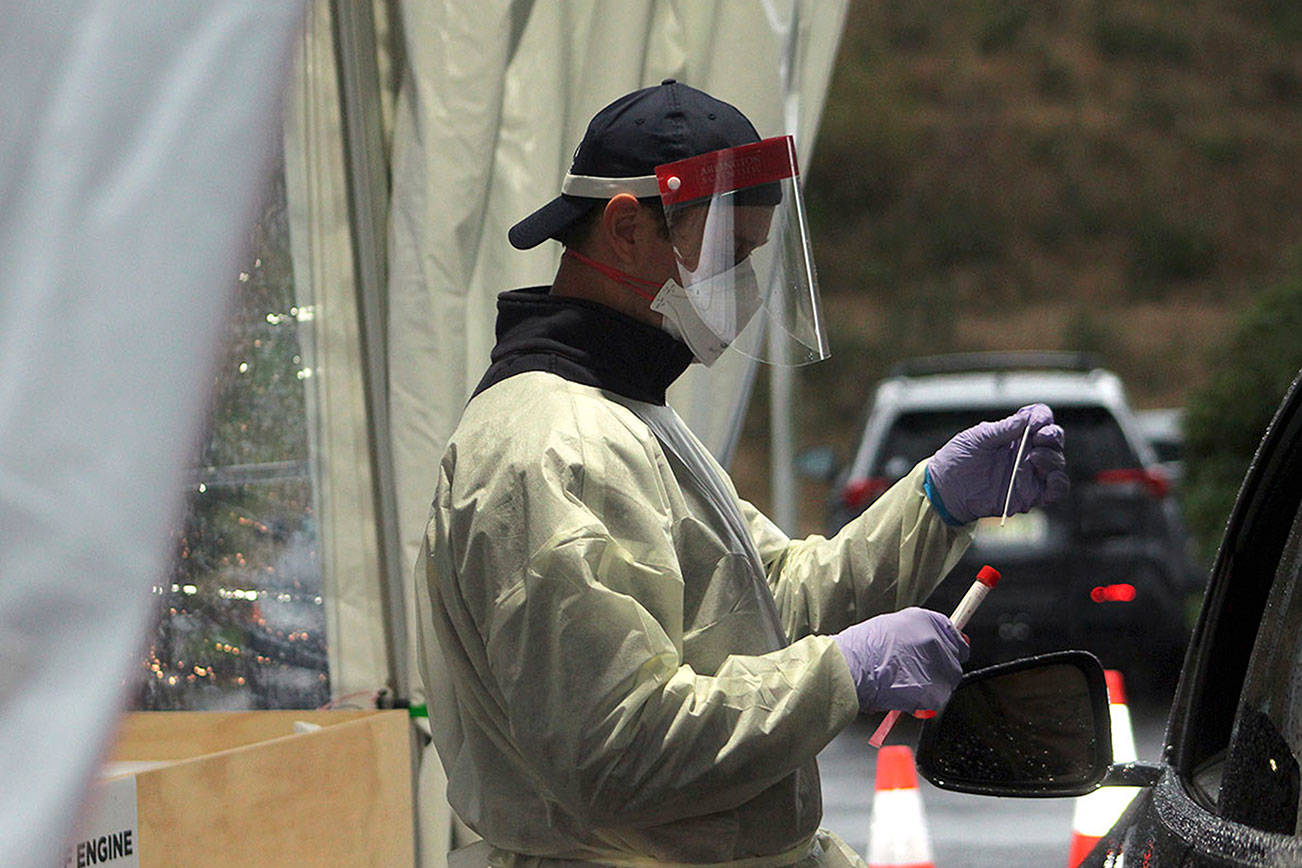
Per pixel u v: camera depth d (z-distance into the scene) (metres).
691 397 6.69
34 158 1.65
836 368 61.16
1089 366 24.59
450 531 3.93
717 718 3.72
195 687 6.96
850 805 15.62
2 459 1.62
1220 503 24.64
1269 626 3.95
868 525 4.97
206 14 1.73
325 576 7.18
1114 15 80.06
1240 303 66.75
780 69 7.06
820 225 70.25
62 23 1.66
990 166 72.38
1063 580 19.17
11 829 1.58
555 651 3.71
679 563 4.04
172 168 1.69
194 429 1.71
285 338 7.11
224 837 5.44
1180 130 74.62
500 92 6.80
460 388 6.87
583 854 4.05
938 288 66.94
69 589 1.63
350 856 6.21
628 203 4.12
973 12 80.00
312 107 7.06
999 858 13.12
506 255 6.84
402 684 7.13
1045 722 4.43
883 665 3.97
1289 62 78.06
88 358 1.65
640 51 6.96
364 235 7.04
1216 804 3.85
